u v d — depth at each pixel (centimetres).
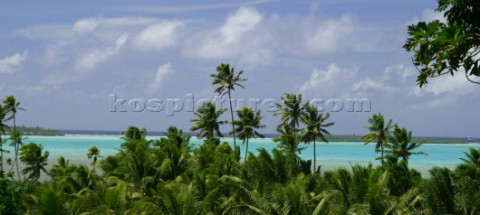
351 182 3419
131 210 3180
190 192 3105
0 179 3120
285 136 8438
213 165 4847
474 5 738
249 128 8888
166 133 7631
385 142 8362
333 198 3045
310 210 2841
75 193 3856
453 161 15912
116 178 4338
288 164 4475
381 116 8506
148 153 4988
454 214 3488
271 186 3847
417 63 764
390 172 4247
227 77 8469
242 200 3028
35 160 8262
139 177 4572
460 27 689
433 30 698
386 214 3095
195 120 8794
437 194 3525
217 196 3831
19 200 3183
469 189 3484
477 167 4109
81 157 14762
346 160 15662
